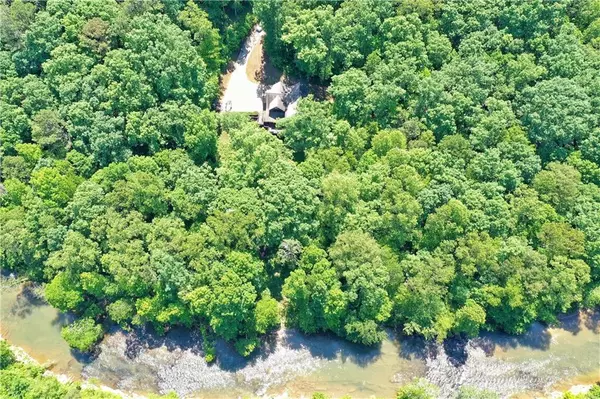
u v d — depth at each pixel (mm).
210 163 113938
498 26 123250
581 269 98688
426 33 120625
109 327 105562
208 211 102562
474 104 113562
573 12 123938
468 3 122188
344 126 109938
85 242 98750
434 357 104500
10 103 110312
